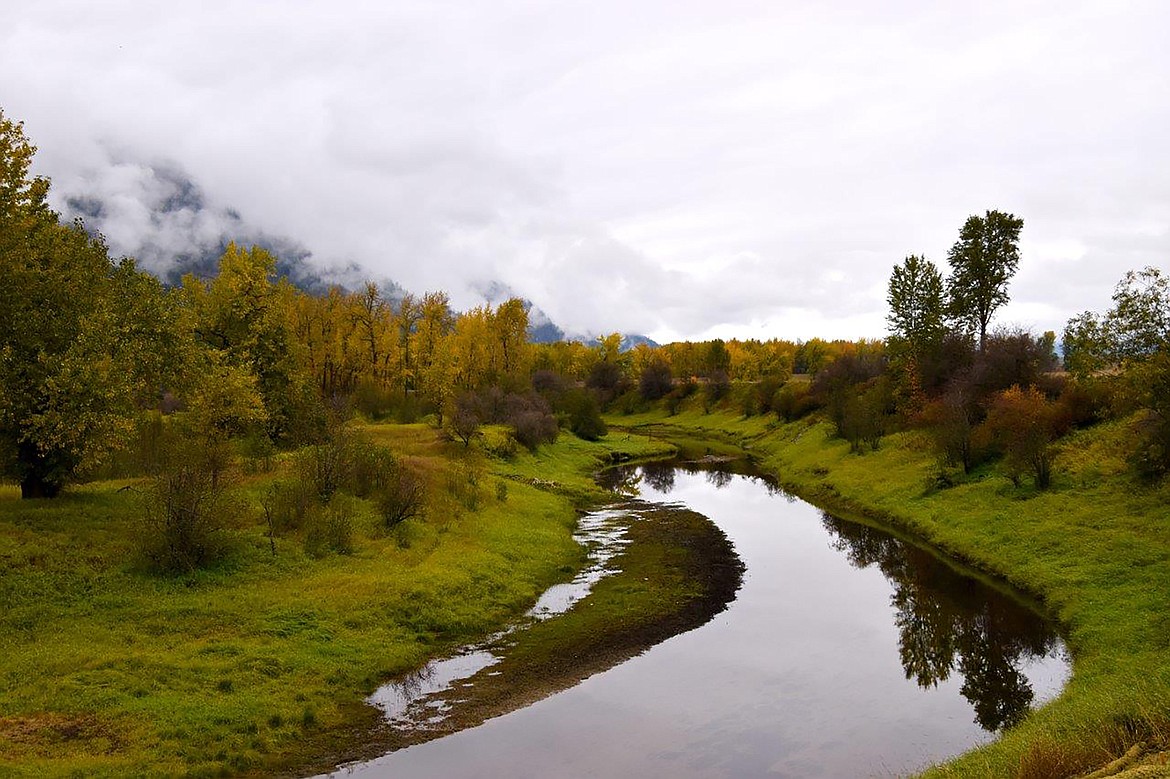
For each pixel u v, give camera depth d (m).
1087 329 32.53
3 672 17.08
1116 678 17.25
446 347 75.69
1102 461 36.69
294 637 21.16
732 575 31.75
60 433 24.16
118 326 29.66
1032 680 20.06
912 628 24.75
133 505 28.41
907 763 15.60
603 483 60.06
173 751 15.17
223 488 27.19
